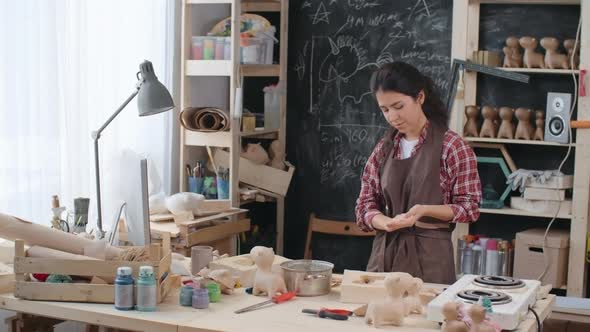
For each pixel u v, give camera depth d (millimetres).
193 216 4066
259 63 4891
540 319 2479
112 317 2432
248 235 5258
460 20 4680
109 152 4023
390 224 3082
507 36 4902
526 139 4641
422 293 2564
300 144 5410
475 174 3168
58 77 3730
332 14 5281
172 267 2910
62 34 3754
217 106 5273
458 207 3119
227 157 4801
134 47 4305
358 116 5273
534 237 4574
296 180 5434
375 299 2494
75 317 2486
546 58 4605
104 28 4059
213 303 2582
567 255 4602
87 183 3920
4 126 3506
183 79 4633
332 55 5301
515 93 4891
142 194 2814
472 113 4727
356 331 2295
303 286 2703
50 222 3682
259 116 5230
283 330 2287
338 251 5410
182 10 4629
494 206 4707
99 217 3314
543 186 4562
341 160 5336
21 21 3555
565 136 4508
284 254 5473
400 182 3234
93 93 4008
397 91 3113
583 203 4484
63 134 3803
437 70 5051
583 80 4457
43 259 2562
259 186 5008
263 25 4902
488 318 2213
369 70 5219
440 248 3184
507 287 2521
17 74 3557
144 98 3408
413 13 5090
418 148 3217
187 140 4672
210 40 4617
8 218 2746
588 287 4711
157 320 2369
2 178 3520
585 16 4441
